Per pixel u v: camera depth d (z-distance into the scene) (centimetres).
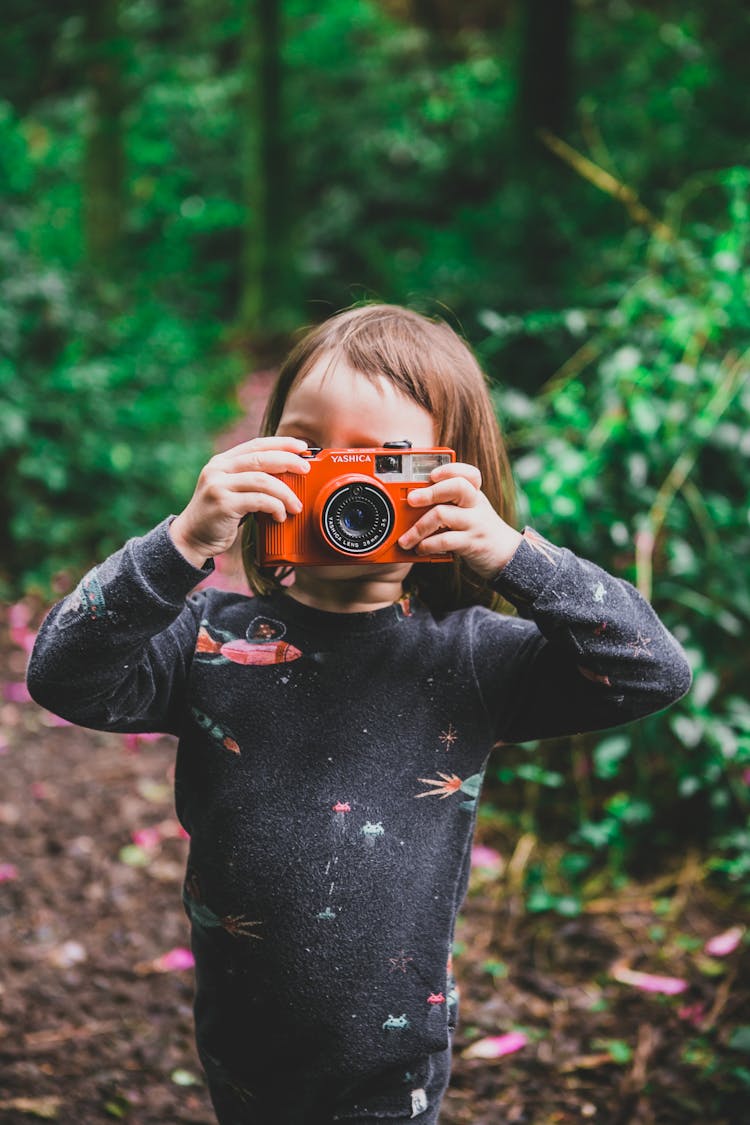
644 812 274
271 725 137
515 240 664
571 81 793
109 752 379
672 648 141
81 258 845
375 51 1379
